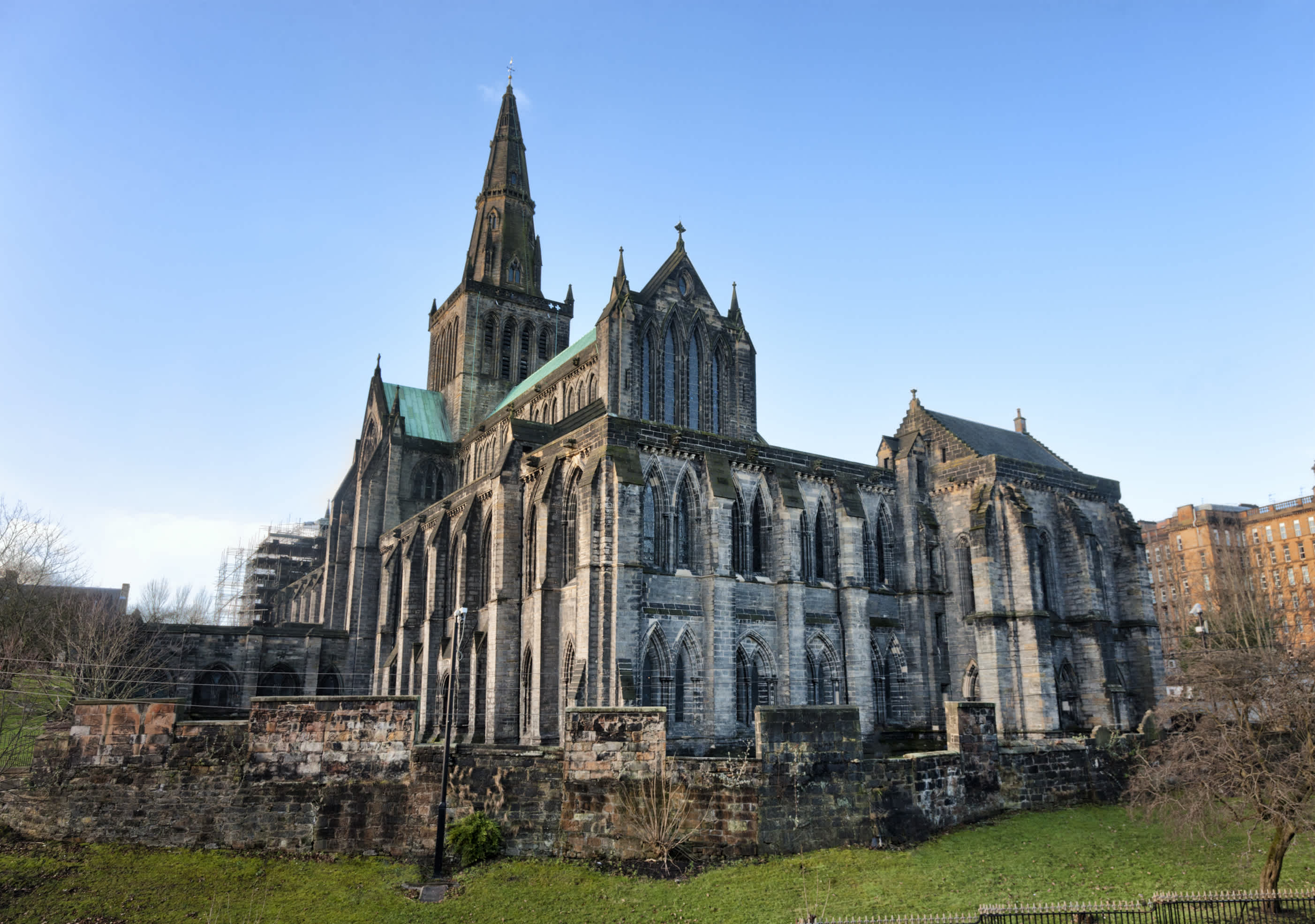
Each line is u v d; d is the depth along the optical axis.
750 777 41.34
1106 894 34.94
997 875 37.88
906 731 72.88
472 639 77.38
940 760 47.19
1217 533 168.25
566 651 65.31
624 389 83.75
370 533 106.44
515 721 70.12
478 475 110.25
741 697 66.25
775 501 70.94
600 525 61.41
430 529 90.25
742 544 69.50
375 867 40.94
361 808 43.38
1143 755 54.06
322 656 101.44
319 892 38.06
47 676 80.44
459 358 125.62
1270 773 32.91
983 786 49.19
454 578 83.31
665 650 62.53
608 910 35.38
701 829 40.88
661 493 65.56
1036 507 79.69
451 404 126.94
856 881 37.19
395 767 43.91
